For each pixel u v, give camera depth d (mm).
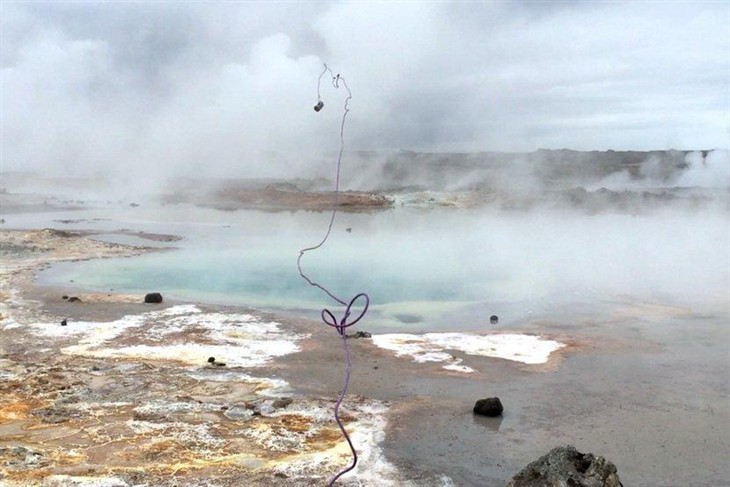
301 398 9688
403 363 11578
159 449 7727
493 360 11797
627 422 9094
